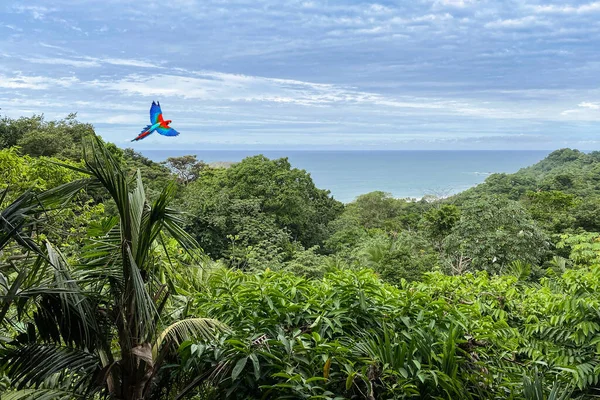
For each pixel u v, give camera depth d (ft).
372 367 9.18
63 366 8.20
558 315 14.55
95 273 8.41
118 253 8.59
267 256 42.55
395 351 9.79
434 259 42.27
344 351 9.27
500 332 12.57
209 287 12.62
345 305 11.00
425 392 9.76
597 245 41.19
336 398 8.76
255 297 10.90
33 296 7.66
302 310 10.71
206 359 9.58
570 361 13.48
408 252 40.06
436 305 11.26
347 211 102.37
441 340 10.19
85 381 8.79
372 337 10.49
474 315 12.53
